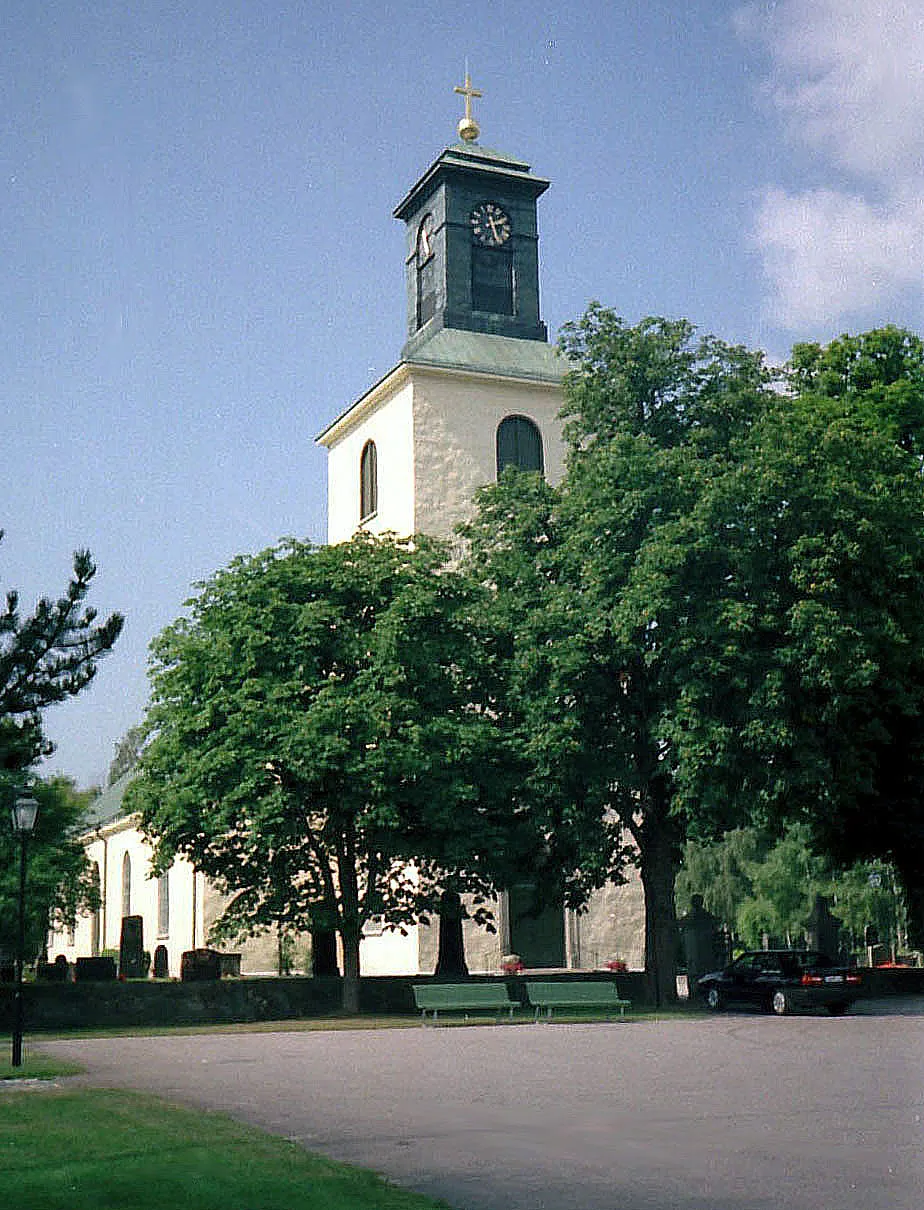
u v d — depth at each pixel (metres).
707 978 32.91
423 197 49.56
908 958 53.66
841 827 35.47
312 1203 8.96
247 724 30.30
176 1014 30.53
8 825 28.17
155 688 32.62
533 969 43.28
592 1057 20.14
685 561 30.05
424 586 32.75
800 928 52.66
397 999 33.34
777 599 30.30
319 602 31.64
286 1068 19.23
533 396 46.88
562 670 30.77
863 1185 9.75
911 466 33.66
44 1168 10.40
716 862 54.69
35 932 34.81
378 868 32.16
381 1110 14.23
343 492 50.25
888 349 38.31
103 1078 18.08
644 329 34.94
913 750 33.97
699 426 34.03
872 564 30.67
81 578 26.12
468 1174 10.51
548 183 49.09
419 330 49.16
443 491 45.28
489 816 32.84
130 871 57.69
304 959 45.97
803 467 30.70
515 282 48.50
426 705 32.09
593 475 32.41
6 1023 29.06
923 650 32.16
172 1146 11.43
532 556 34.41
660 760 31.72
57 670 25.73
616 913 44.44
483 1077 17.45
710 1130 12.44
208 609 33.19
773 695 29.03
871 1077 16.62
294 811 31.02
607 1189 9.81
